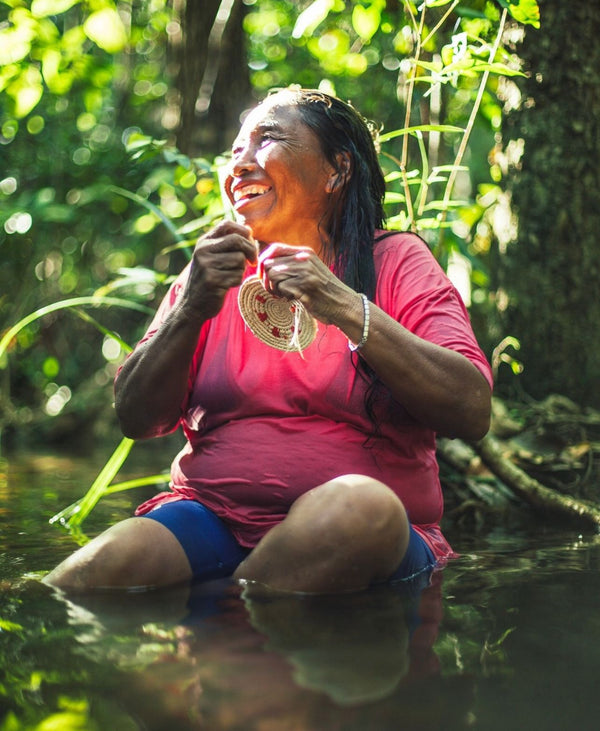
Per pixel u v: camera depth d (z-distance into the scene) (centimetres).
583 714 108
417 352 173
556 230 342
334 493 168
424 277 193
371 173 204
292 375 188
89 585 173
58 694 115
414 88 331
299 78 704
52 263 730
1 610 157
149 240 653
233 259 175
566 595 167
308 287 168
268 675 121
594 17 333
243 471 189
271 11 719
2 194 673
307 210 192
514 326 349
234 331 196
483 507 287
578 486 298
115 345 704
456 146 548
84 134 737
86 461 466
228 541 190
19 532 250
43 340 719
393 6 340
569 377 342
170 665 125
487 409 181
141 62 767
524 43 339
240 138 194
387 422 188
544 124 341
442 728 103
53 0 433
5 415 648
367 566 168
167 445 544
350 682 118
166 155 331
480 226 394
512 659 128
